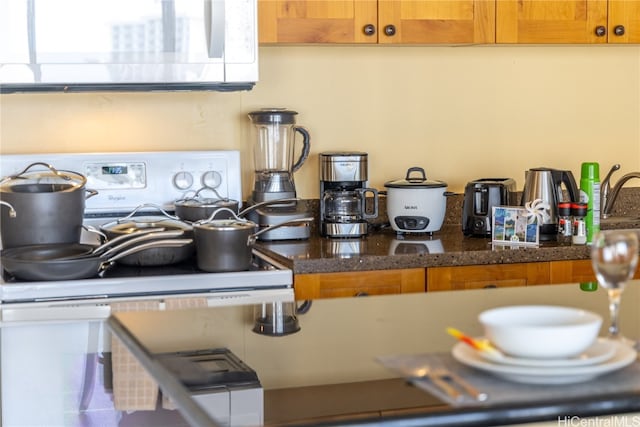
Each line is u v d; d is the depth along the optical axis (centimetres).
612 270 135
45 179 291
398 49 340
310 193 338
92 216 301
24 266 246
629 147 362
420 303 177
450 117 347
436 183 317
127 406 209
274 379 127
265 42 299
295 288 268
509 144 353
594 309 163
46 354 229
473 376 117
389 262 276
